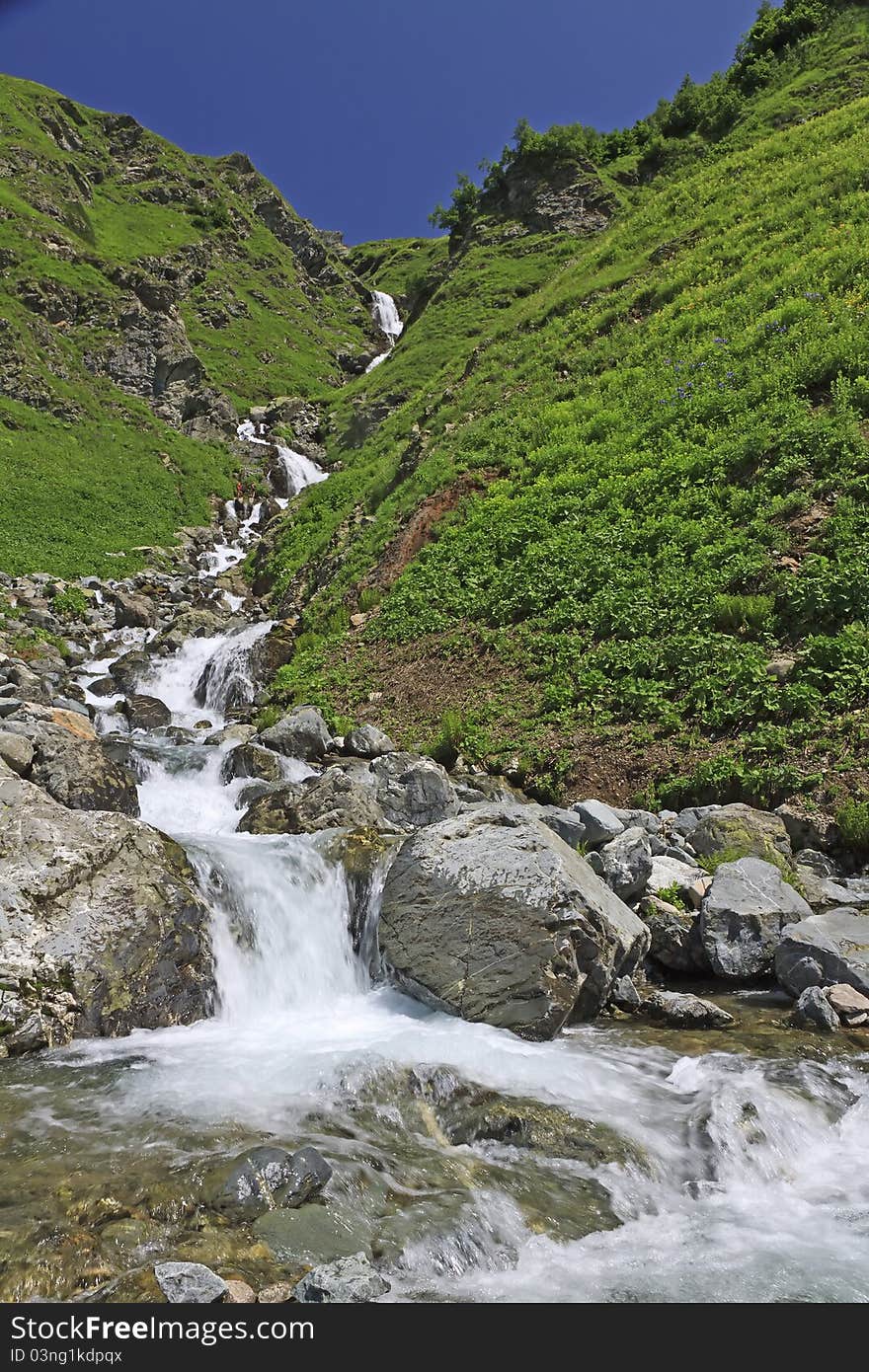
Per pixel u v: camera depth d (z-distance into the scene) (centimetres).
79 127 7706
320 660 1903
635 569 1605
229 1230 430
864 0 5225
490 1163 520
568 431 2256
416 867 837
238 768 1357
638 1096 600
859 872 997
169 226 7150
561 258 5525
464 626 1764
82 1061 632
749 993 809
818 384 1803
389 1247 430
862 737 1092
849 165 2872
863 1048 673
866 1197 505
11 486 3238
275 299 7112
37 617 2253
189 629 2344
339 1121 552
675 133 6144
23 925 692
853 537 1348
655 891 938
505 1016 709
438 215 6819
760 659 1262
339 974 845
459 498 2227
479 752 1383
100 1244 412
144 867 777
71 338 4616
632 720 1324
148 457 4116
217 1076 610
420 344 5191
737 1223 482
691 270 2842
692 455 1808
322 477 4397
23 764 988
